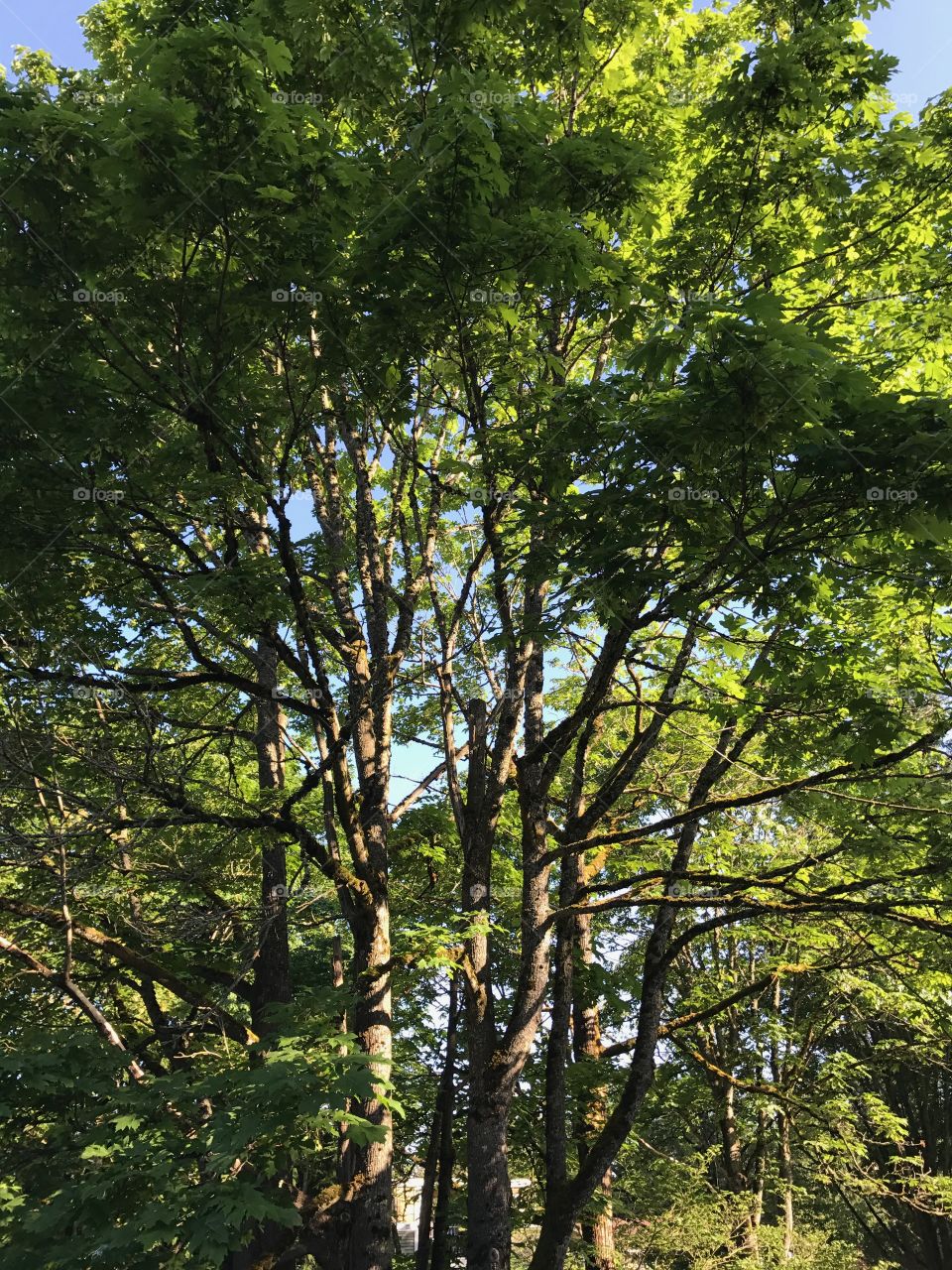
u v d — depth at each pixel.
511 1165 14.22
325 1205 8.88
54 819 9.78
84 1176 6.51
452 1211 12.94
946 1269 22.80
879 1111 16.19
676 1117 20.00
